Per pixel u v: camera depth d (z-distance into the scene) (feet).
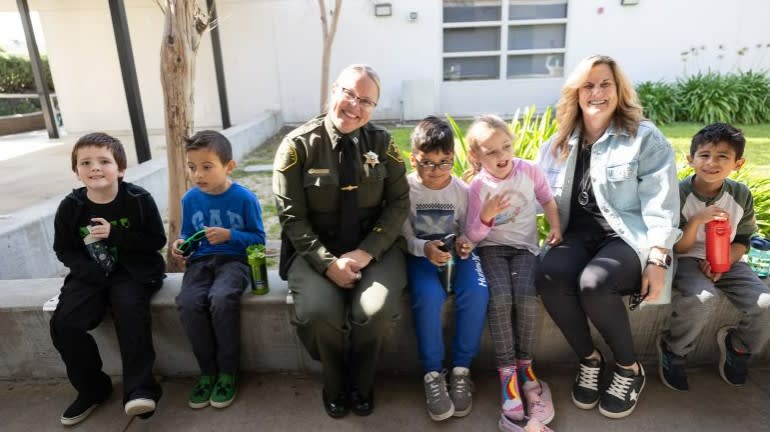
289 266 6.31
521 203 6.72
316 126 5.90
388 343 6.91
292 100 30.86
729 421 5.91
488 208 6.19
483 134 6.39
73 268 6.35
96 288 6.38
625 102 6.26
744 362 6.40
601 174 6.31
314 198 5.99
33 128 35.76
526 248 6.81
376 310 5.54
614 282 5.73
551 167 7.06
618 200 6.28
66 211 6.46
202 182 6.89
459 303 6.19
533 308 6.24
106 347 7.00
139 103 17.17
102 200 6.56
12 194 16.58
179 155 9.21
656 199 5.92
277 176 5.97
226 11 29.40
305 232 5.97
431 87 29.73
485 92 31.04
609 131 6.30
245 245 6.97
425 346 6.16
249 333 6.86
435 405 5.97
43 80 28.78
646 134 6.09
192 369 7.13
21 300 6.89
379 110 31.09
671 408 6.15
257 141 24.98
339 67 30.27
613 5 29.04
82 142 6.23
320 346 5.75
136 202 6.64
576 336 6.13
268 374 7.09
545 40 30.25
